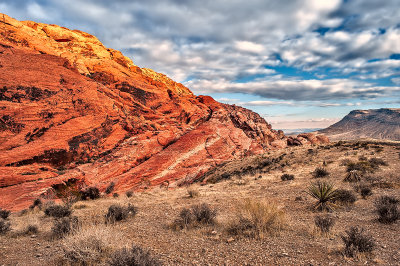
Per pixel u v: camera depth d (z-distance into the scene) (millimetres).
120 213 10805
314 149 41188
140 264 4461
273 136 80688
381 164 21281
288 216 9531
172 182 39781
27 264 5707
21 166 30000
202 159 47125
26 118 34625
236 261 5395
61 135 36312
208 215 9289
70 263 5453
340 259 5207
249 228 7871
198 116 65938
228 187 22562
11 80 37250
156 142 46312
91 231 6207
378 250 5625
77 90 43656
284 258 5418
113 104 46656
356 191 13398
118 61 76438
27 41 49469
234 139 56312
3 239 8289
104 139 40875
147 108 55156
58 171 32688
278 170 31438
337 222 8367
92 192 26078
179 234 7973
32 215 14711
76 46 65938
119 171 36906
